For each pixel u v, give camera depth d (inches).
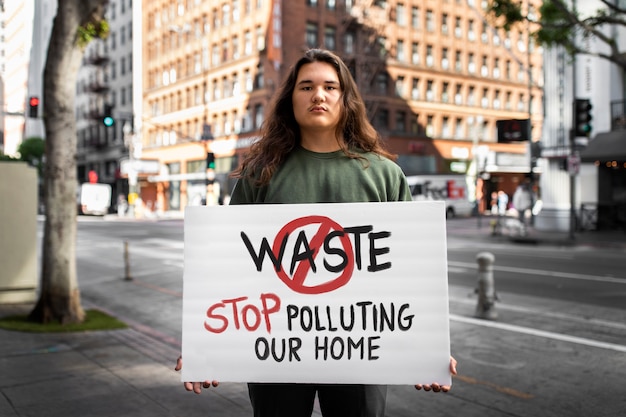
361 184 83.8
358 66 1758.1
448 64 2016.5
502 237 876.6
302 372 80.4
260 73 1769.2
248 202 88.5
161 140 2260.1
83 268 570.3
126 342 248.5
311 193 83.3
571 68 921.5
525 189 864.9
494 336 263.4
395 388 195.0
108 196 2149.4
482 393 187.5
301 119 83.6
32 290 362.9
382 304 79.7
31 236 362.0
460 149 2036.2
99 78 2571.4
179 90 2123.5
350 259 80.4
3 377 195.8
